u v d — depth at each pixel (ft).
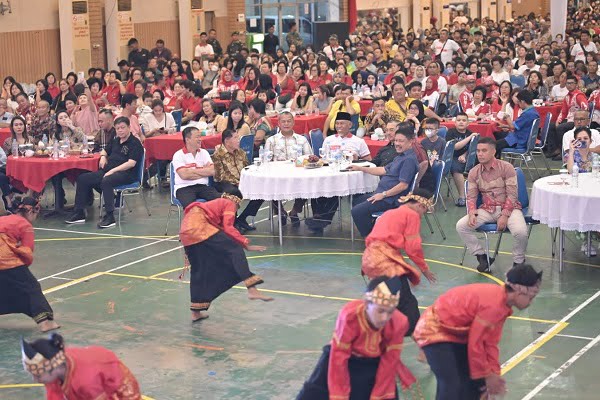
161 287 37.83
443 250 42.19
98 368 19.54
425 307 34.19
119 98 77.66
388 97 71.31
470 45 104.01
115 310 35.14
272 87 75.36
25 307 32.81
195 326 33.17
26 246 32.48
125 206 53.16
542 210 37.76
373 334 20.59
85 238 46.14
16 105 71.87
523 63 88.74
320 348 30.71
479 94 62.85
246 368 29.17
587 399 26.18
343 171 43.42
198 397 27.12
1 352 31.22
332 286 37.22
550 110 65.77
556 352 29.71
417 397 26.68
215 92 79.15
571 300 34.73
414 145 41.78
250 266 40.22
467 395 22.56
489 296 21.83
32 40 93.25
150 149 56.59
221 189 45.83
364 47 102.22
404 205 28.84
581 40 100.32
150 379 28.50
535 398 26.37
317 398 21.85
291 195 42.75
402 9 153.48
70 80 77.20
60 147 52.47
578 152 42.91
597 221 36.42
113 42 100.99
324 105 67.72
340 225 46.75
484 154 37.88
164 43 110.22
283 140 47.65
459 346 22.41
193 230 32.83
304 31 131.44
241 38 121.90
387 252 28.22
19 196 52.60
